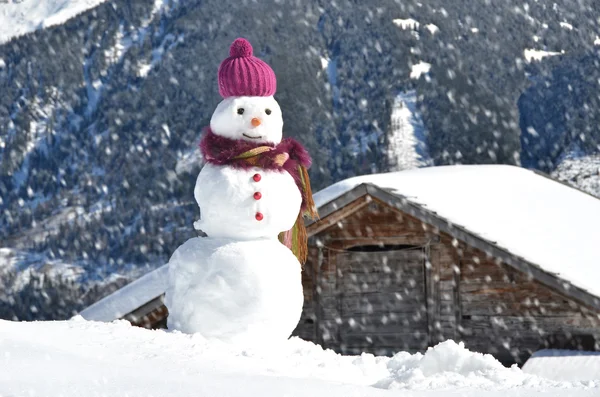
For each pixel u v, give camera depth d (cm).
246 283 845
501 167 2358
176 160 16025
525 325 1731
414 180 2020
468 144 12638
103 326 753
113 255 12044
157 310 1705
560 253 1734
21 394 488
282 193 885
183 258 868
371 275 1822
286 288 862
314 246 1828
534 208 1984
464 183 2077
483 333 1750
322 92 16362
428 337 1778
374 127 14475
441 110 13888
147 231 12462
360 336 1808
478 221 1792
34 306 8738
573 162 10938
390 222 1802
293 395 546
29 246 13512
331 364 765
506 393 611
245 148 888
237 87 909
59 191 18300
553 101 13262
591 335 1688
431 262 1788
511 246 1698
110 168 18100
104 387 520
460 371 728
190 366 631
